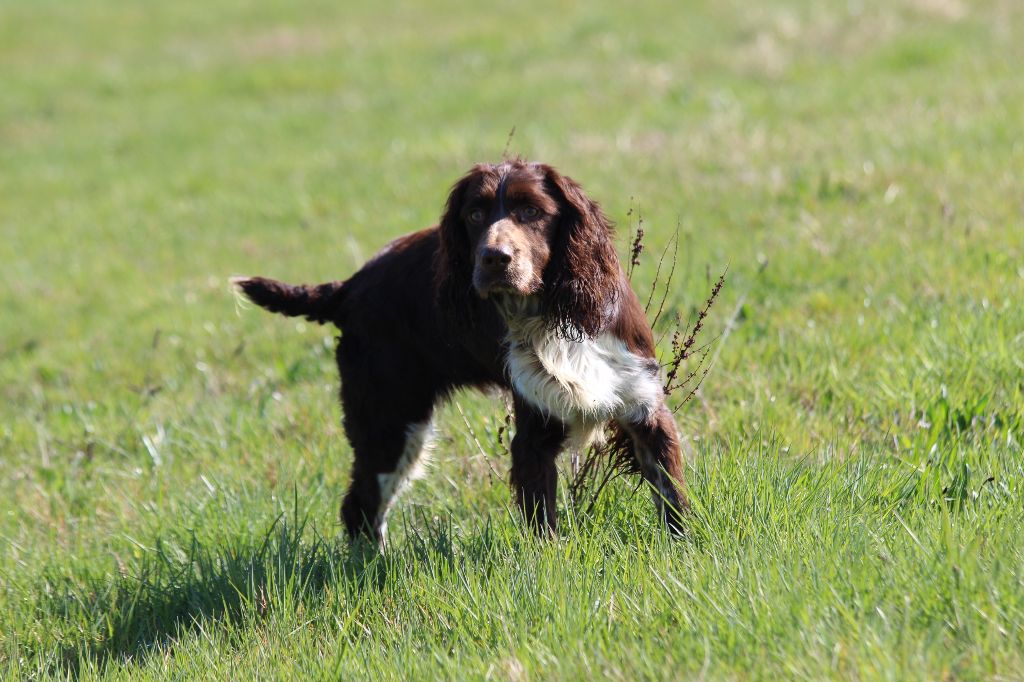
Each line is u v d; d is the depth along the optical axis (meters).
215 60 35.88
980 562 6.16
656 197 16.88
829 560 6.51
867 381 9.83
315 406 11.70
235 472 10.46
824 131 18.86
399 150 23.25
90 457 11.66
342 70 32.41
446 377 9.32
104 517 10.34
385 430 9.39
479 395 10.59
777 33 27.88
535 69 28.83
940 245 12.64
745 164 17.77
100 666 7.73
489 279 7.74
